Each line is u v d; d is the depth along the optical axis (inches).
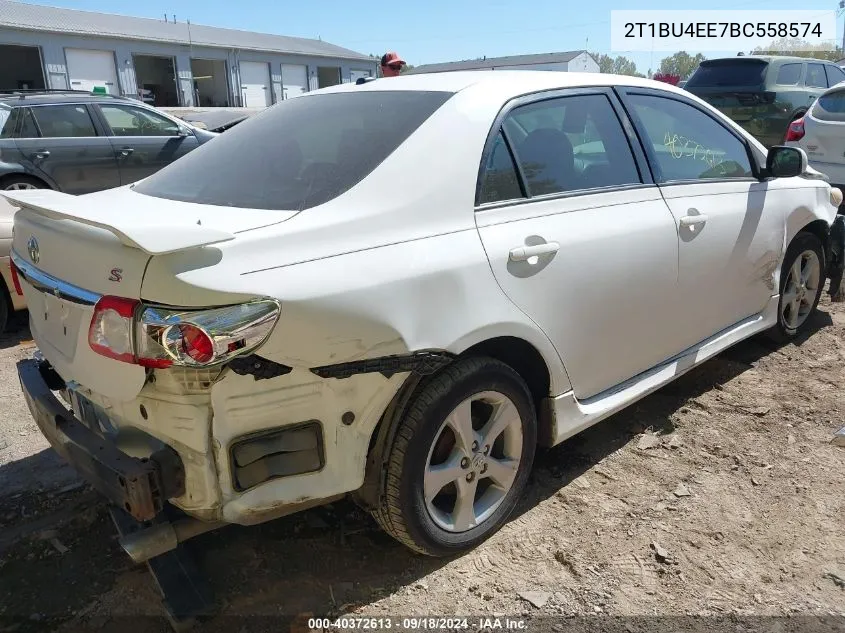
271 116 120.4
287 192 92.4
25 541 106.5
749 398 149.9
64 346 88.2
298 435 81.4
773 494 116.3
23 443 135.8
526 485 120.0
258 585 96.9
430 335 87.5
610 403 118.8
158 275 72.4
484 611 92.3
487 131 101.0
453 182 94.7
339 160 95.9
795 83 448.1
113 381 78.6
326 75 1631.4
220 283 72.8
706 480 120.6
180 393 74.5
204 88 1449.3
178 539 86.4
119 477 76.8
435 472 95.0
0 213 186.2
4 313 189.5
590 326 110.8
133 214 85.8
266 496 80.5
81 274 81.6
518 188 103.5
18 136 313.6
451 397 92.3
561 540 106.0
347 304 80.0
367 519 111.3
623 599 94.0
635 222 117.2
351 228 84.5
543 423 110.8
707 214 132.2
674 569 99.3
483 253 94.2
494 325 94.6
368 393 84.9
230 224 81.7
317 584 97.3
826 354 171.9
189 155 120.0
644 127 127.7
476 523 103.0
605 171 118.4
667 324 128.2
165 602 90.5
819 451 128.8
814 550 102.6
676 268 125.7
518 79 112.8
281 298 75.5
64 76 1138.7
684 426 139.1
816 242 172.7
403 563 101.5
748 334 154.7
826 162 303.4
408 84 112.7
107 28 1229.1
